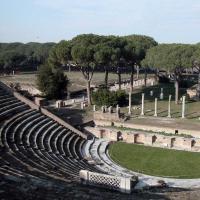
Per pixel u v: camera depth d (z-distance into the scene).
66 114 66.62
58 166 37.44
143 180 39.50
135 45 95.25
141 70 169.75
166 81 124.62
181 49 81.19
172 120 66.94
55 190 22.67
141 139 56.31
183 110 69.19
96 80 132.25
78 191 23.58
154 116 70.62
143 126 61.78
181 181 40.16
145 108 78.94
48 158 40.59
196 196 26.22
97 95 79.75
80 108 76.38
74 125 59.34
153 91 105.19
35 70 181.00
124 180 28.64
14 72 159.75
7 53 174.25
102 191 26.66
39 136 48.59
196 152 51.34
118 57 84.38
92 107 78.50
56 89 89.56
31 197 20.56
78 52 76.81
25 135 46.44
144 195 26.38
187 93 92.31
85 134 57.03
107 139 57.91
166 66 81.88
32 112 55.06
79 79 132.12
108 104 78.62
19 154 38.16
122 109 77.69
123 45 91.19
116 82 125.62
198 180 40.62
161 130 60.28
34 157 38.84
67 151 47.72
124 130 59.75
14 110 52.88
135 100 89.12
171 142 54.41
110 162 46.88
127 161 47.38
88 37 84.50
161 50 86.69
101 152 51.16
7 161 33.59
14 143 41.88
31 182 23.84
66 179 30.30
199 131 57.62
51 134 51.00
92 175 29.73
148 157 49.12
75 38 85.56
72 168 38.44
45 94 89.25
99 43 82.38
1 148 38.41
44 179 27.81
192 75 146.38
